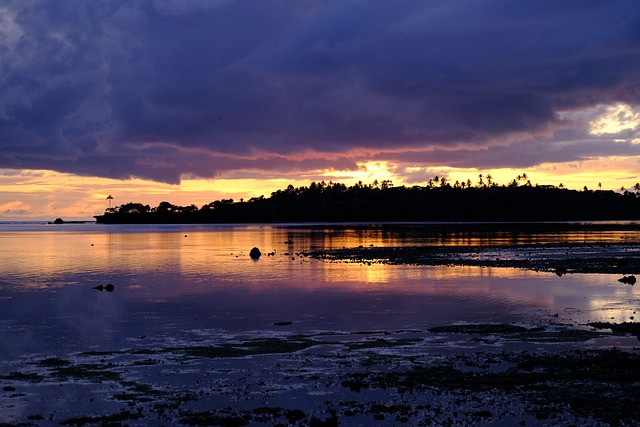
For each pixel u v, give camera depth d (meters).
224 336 24.97
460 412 15.79
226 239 119.19
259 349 22.70
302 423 15.30
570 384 17.78
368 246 85.56
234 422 15.42
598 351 21.69
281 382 18.61
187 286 40.94
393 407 16.20
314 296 35.69
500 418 15.33
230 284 41.84
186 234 155.12
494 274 46.38
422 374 19.09
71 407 16.55
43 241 120.12
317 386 18.17
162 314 30.05
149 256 71.62
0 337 24.81
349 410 16.08
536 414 15.51
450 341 23.77
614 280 42.06
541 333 24.98
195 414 15.97
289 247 86.06
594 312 29.75
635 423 14.84
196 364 20.67
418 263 56.66
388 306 31.97
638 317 28.42
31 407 16.53
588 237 107.00
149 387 18.22
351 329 26.22
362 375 19.17
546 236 112.12
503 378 18.42
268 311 30.75
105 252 80.69
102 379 18.98
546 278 43.50
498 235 117.81
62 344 23.58
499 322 27.50
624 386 17.52
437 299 34.12
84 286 41.41
